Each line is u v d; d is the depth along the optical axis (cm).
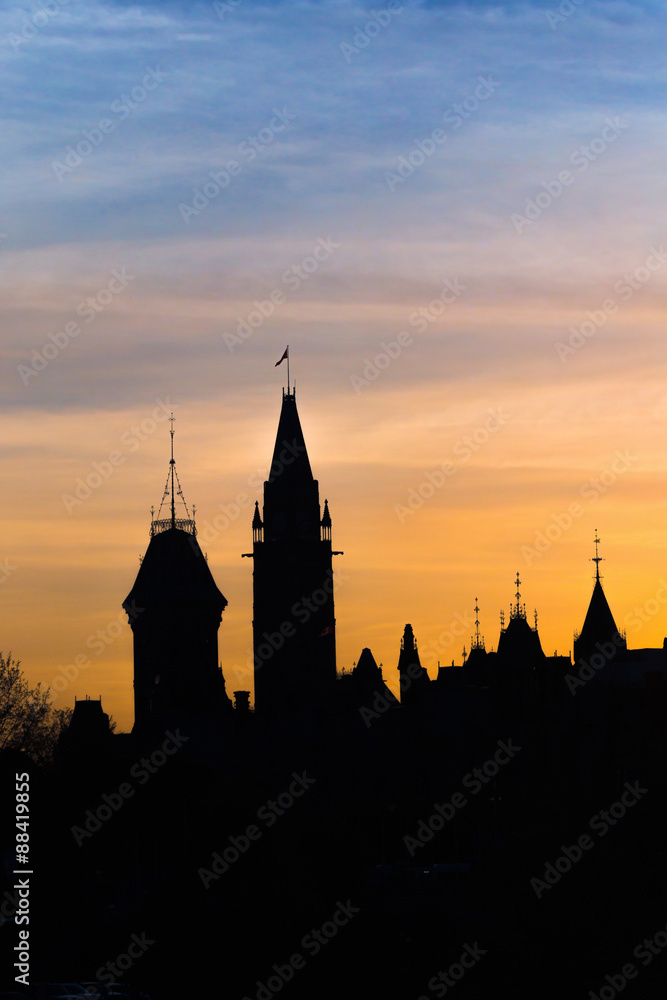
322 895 16925
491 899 16012
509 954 14775
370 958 14825
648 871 15875
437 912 15738
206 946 14812
